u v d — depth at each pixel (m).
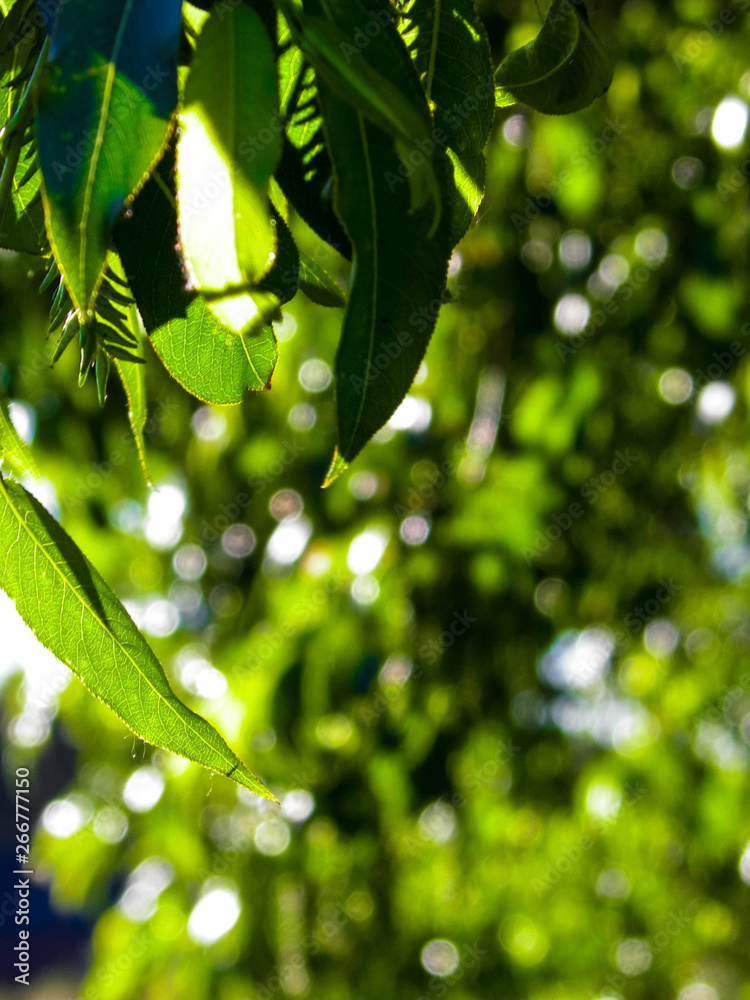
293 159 0.62
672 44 2.31
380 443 2.32
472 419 2.39
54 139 0.58
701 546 2.62
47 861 2.52
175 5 0.58
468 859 2.57
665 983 2.77
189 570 2.59
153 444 2.48
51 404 2.30
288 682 2.09
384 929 2.50
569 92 0.66
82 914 2.68
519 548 2.17
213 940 2.24
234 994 2.27
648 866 2.76
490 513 2.18
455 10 0.65
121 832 2.52
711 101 2.23
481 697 2.32
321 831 2.34
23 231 0.65
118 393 2.27
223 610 2.56
